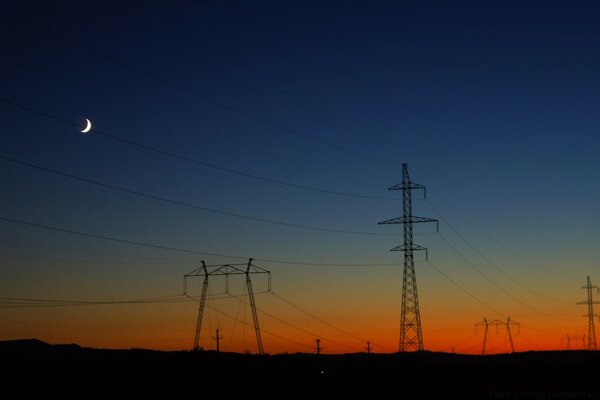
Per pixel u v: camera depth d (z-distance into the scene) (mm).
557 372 119688
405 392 91000
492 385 103750
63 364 93625
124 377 86688
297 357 118875
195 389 82562
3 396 69750
